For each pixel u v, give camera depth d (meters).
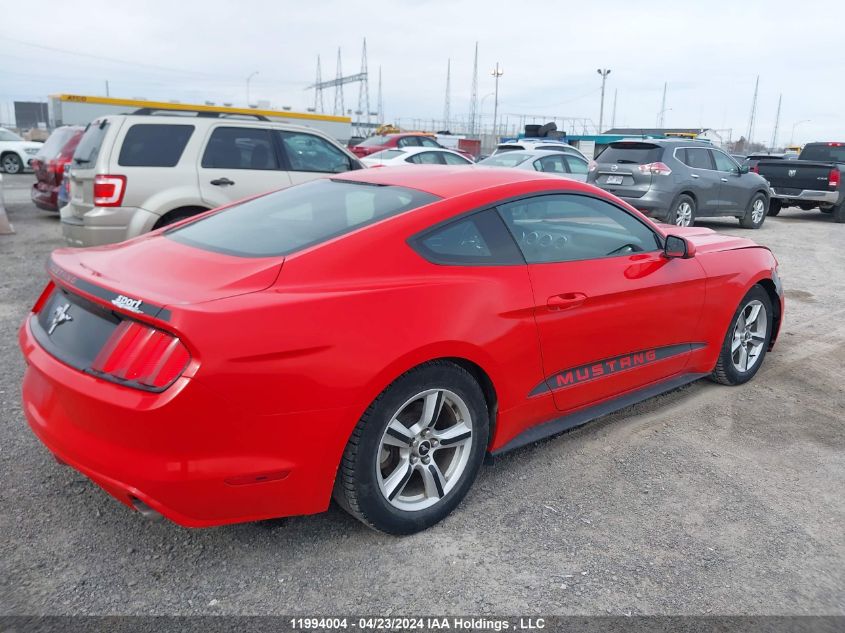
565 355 3.25
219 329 2.19
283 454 2.35
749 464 3.53
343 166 8.19
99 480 2.30
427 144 17.97
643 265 3.63
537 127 32.19
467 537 2.80
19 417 3.75
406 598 2.42
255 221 3.10
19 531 2.73
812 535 2.90
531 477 3.32
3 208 10.22
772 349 5.43
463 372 2.80
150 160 6.77
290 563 2.59
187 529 2.78
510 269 3.01
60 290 2.75
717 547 2.78
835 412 4.27
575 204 3.42
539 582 2.52
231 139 7.27
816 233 13.38
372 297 2.54
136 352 2.24
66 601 2.34
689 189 12.06
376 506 2.62
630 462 3.51
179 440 2.19
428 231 2.83
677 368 4.04
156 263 2.69
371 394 2.47
